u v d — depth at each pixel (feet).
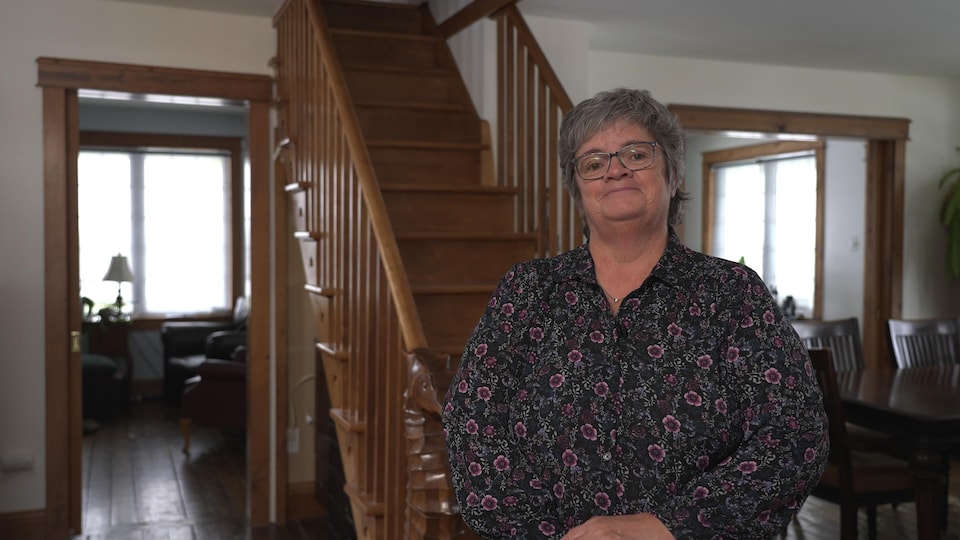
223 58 14.46
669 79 18.39
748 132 19.06
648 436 4.06
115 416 24.17
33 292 13.56
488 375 4.45
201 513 15.60
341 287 10.08
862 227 21.97
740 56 18.24
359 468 9.20
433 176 13.51
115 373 24.45
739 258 27.40
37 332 13.60
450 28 15.11
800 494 3.90
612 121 4.39
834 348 14.51
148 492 16.89
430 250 11.88
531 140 12.60
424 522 6.79
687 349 4.11
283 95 13.79
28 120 13.42
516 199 13.03
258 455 15.03
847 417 11.40
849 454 11.02
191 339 26.48
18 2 13.32
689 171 29.73
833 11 14.43
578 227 12.50
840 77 19.81
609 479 4.12
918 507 10.44
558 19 14.97
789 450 3.84
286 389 15.19
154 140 27.35
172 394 26.37
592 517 4.09
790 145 24.75
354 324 9.52
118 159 27.37
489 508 4.27
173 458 19.70
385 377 8.52
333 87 10.32
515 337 4.50
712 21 15.20
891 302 20.76
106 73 13.70
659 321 4.20
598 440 4.15
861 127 19.97
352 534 12.59
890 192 20.66
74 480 14.15
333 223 10.61
